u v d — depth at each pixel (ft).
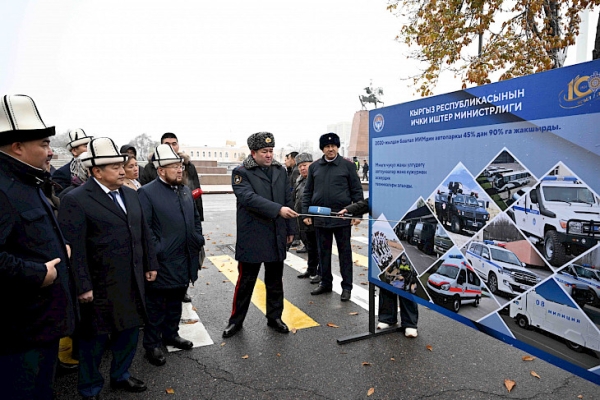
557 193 6.51
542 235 6.85
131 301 8.72
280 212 11.27
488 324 8.17
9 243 5.87
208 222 38.09
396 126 10.44
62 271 6.63
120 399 8.86
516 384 9.23
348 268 15.66
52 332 6.34
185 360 10.69
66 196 8.13
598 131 5.82
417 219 9.98
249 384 9.43
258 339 12.02
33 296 6.12
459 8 27.61
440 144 8.99
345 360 10.55
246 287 12.25
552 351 6.93
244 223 11.94
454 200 8.73
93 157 8.20
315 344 11.60
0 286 5.78
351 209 12.60
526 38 26.11
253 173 11.98
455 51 27.40
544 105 6.59
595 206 5.96
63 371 10.25
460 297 8.80
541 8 24.86
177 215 10.75
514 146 7.18
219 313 14.39
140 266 9.00
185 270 10.93
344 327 12.89
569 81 6.17
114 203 8.65
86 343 8.34
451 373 9.78
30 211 6.08
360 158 84.58
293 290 17.13
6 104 5.96
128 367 9.30
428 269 9.70
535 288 7.10
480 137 7.93
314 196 15.83
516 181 7.23
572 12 23.16
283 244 12.21
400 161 10.39
